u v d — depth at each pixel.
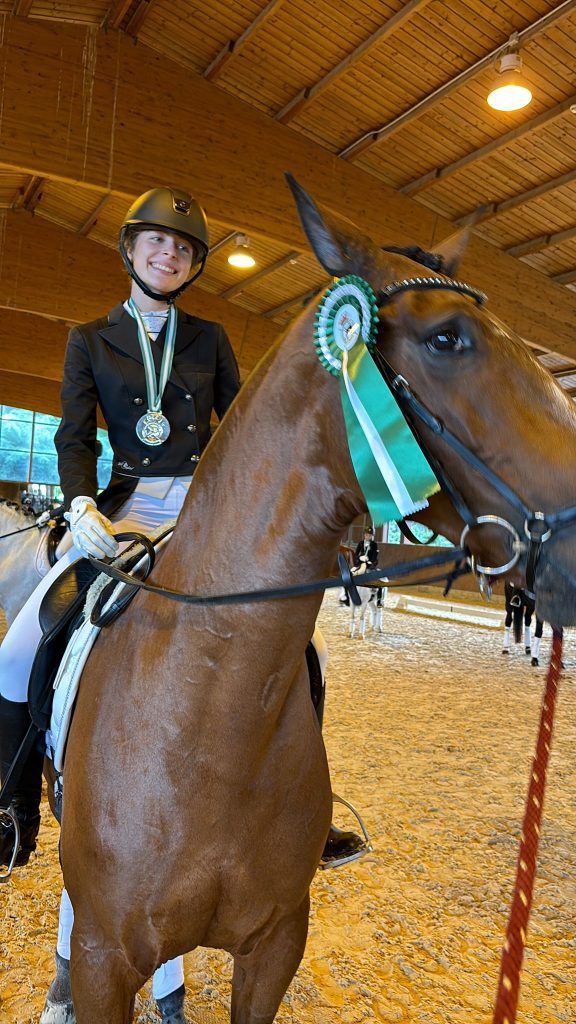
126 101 6.08
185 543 1.03
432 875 2.58
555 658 0.71
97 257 11.26
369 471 0.78
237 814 0.95
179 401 1.41
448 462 0.77
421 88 6.22
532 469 0.73
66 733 1.14
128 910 0.95
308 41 6.05
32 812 1.49
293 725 1.01
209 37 6.24
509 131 6.43
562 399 0.77
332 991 1.89
